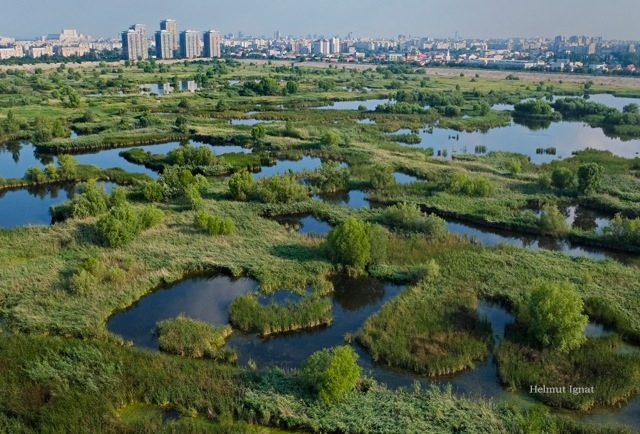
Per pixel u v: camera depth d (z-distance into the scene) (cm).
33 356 3191
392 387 3134
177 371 3130
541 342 3456
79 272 4169
